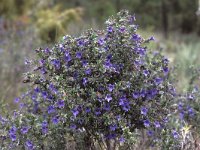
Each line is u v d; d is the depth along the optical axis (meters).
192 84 4.80
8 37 7.42
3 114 4.02
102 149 3.61
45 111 3.87
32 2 11.59
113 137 3.47
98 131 3.48
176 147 3.77
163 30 16.22
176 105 4.08
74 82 3.44
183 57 8.72
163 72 3.97
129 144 3.42
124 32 3.48
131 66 3.54
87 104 3.35
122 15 3.63
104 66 3.36
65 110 3.37
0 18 10.12
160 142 3.72
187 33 17.52
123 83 3.40
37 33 8.24
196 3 16.81
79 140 3.53
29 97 4.15
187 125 4.15
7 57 6.41
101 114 3.43
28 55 6.29
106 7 15.38
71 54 3.46
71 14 9.70
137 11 16.16
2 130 3.66
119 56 3.50
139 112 3.50
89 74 3.41
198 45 11.67
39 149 3.54
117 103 3.42
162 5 16.25
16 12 11.70
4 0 11.59
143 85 3.48
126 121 3.44
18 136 3.57
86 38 3.49
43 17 9.69
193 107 4.22
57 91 3.38
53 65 3.48
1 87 5.85
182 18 17.45
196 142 4.04
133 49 3.51
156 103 3.62
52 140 3.55
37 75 3.57
